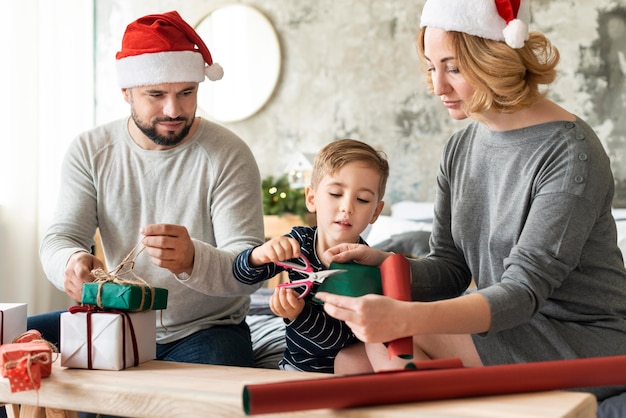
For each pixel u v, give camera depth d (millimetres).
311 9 3893
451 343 1445
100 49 4184
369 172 1579
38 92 3568
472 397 1053
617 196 3387
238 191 1859
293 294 1419
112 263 1892
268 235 3643
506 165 1476
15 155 3439
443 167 1638
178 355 1786
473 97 1389
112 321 1320
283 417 1048
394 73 3764
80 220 1887
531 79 1402
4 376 1226
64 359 1336
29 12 3506
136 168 1890
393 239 2951
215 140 1897
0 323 1412
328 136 3887
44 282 3582
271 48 3957
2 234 3406
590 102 3430
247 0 4008
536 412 977
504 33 1347
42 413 1353
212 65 1919
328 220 1581
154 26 1802
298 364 1600
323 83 3887
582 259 1435
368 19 3799
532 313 1272
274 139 3986
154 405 1167
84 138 1933
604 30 3402
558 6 3465
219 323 1870
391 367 1314
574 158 1381
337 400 998
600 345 1401
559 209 1351
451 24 1369
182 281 1610
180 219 1866
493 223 1488
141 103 1819
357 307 1129
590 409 1051
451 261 1626
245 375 1269
